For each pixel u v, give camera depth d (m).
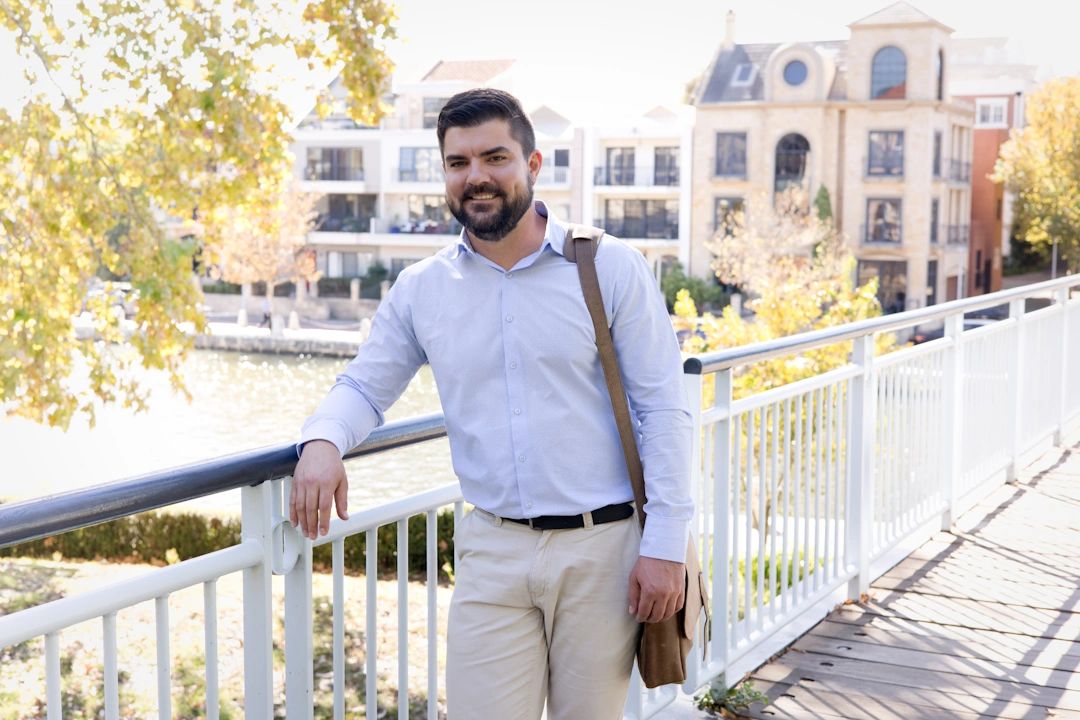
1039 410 6.94
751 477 3.56
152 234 8.34
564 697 2.08
